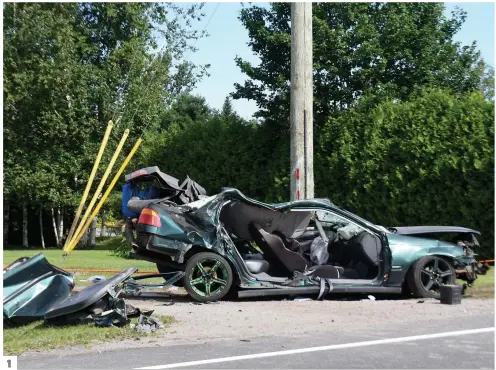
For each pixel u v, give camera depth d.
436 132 15.81
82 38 25.64
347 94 20.02
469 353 5.95
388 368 5.48
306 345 6.31
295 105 13.73
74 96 24.95
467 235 9.99
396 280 9.14
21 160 24.88
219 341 6.54
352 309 8.31
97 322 7.16
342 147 17.81
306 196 13.58
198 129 22.83
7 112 24.25
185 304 8.91
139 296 9.78
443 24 21.70
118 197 24.81
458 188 15.20
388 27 19.78
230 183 21.36
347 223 9.95
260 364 5.63
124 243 18.41
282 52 21.14
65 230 30.67
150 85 25.53
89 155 24.62
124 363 5.71
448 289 8.63
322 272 9.34
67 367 5.59
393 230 9.61
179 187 10.24
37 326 7.23
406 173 16.39
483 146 14.81
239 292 8.90
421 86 19.83
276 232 9.67
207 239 9.02
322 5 20.58
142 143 24.23
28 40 24.22
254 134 21.30
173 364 5.65
